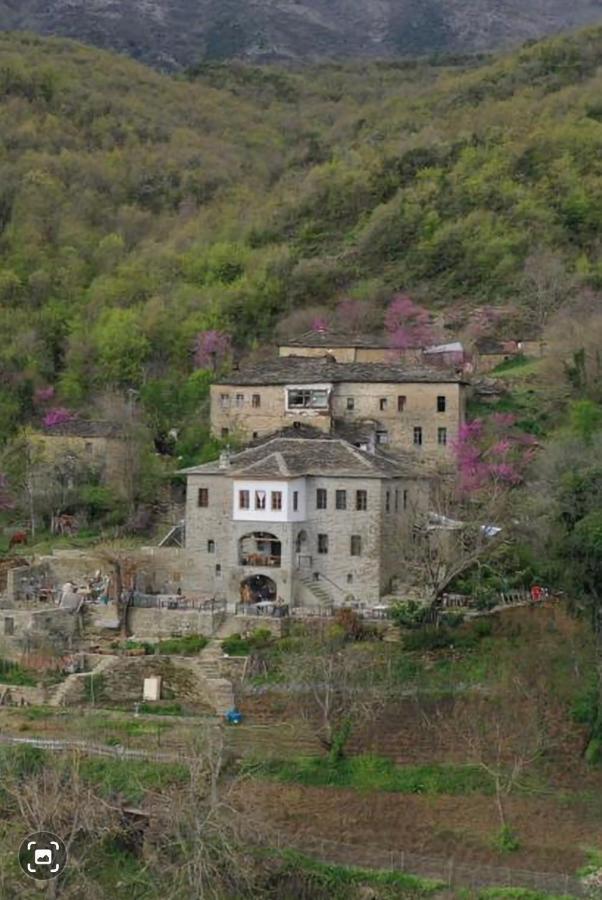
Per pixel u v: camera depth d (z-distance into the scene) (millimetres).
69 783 78500
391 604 99125
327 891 73000
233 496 104688
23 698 93562
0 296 192875
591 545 87875
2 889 71250
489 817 79500
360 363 134500
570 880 73438
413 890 73188
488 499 109188
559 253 180000
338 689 89125
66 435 135000
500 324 164125
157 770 80812
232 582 104312
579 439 121375
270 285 180625
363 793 81625
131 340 163125
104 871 74188
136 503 128500
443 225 192375
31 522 127750
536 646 92250
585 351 142500
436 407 124750
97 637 100812
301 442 108812
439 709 88062
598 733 84438
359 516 103188
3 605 104250
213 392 131250
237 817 74125
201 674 92562
